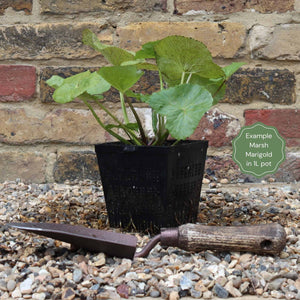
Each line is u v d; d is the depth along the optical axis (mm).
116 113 1158
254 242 781
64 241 797
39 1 1159
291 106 1162
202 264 770
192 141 950
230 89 1155
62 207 1008
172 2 1157
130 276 740
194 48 847
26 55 1160
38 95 1163
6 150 1170
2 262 777
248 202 1047
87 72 887
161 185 857
